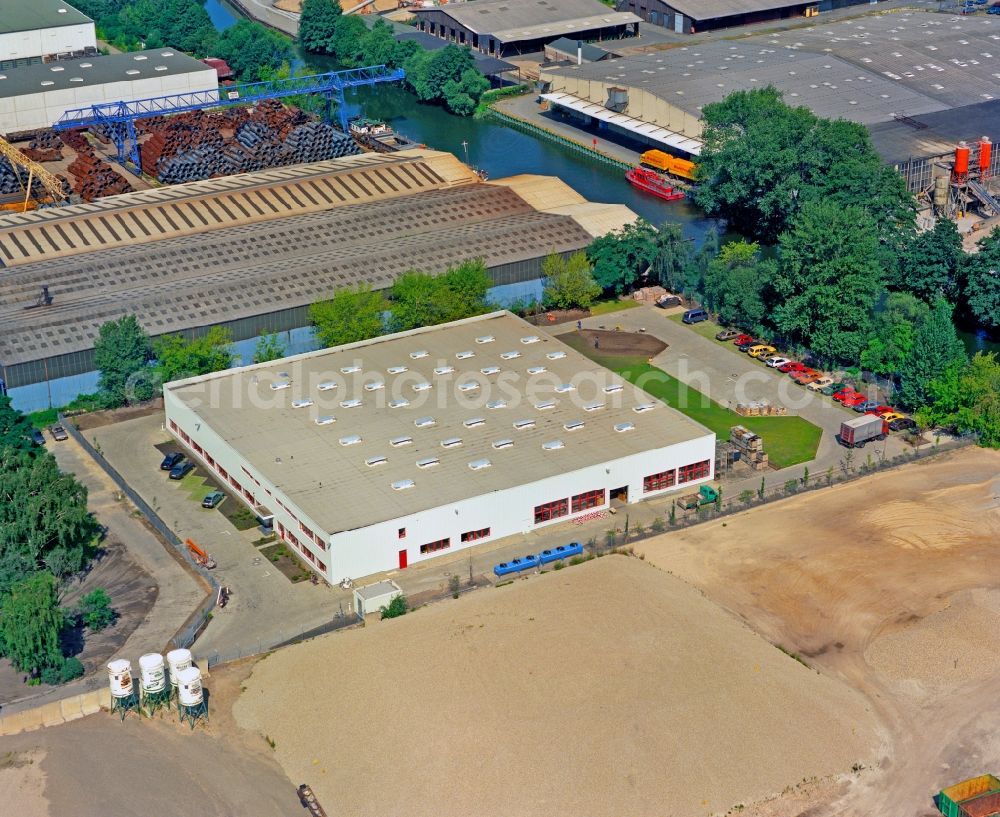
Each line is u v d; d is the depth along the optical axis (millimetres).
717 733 162000
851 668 175750
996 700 169750
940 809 152500
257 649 180625
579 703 166375
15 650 172875
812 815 151875
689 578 194125
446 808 152500
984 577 193125
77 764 160625
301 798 154500
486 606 185875
